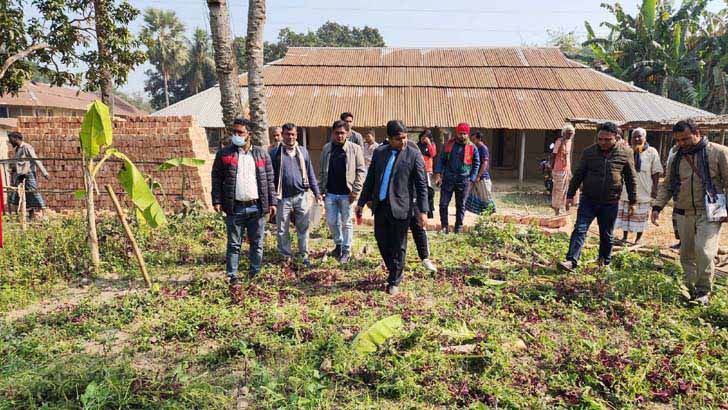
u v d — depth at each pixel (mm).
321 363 4004
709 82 26438
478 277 6133
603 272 6129
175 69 52906
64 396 3422
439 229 8984
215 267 6676
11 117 31734
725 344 4473
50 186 10609
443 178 8664
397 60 23781
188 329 4602
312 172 6723
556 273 6441
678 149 5512
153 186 8812
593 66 30531
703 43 25500
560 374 3861
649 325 4879
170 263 6809
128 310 5109
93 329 4691
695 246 5402
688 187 5379
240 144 5688
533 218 9375
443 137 17688
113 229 7633
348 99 20125
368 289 5816
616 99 19734
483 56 24031
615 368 3924
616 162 6004
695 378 3818
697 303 5348
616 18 28094
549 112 18953
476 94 20328
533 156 21328
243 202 5797
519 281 6137
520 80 21344
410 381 3697
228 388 3740
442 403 3578
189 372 3957
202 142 11102
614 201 6145
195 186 10406
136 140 10383
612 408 3518
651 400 3662
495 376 3859
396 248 5652
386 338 3959
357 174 6656
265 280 6059
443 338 4441
